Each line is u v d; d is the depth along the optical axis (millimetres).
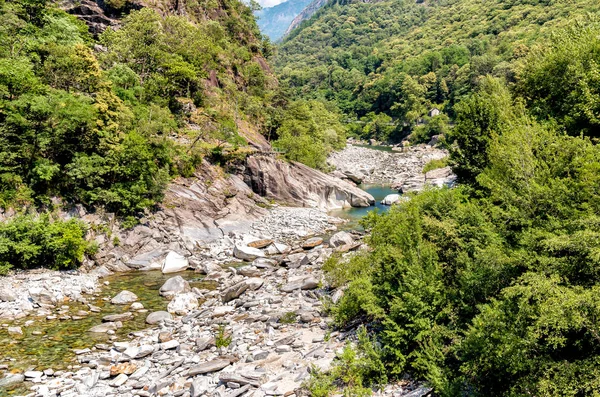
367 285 14672
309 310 18219
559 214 11453
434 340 11031
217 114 59562
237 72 84438
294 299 20531
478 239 12859
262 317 18422
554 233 10438
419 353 10969
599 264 8828
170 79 57094
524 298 8727
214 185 43938
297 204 51844
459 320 11445
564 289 8367
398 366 11281
